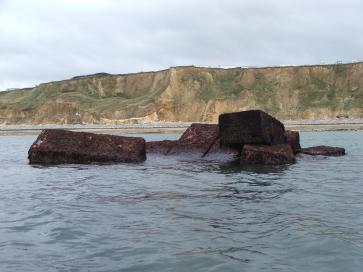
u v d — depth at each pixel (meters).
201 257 5.59
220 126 17.44
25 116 106.19
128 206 8.86
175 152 18.22
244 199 9.53
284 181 12.28
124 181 12.54
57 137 17.28
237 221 7.44
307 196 9.80
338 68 103.75
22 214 8.21
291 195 9.96
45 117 104.62
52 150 16.97
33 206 8.98
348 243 6.02
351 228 6.84
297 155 18.61
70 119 102.44
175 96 100.06
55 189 11.23
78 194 10.41
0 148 33.44
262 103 98.81
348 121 79.44
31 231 6.97
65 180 12.86
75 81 120.31
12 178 13.48
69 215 8.05
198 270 5.18
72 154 16.94
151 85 116.12
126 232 6.82
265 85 102.81
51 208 8.73
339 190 10.61
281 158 16.09
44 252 5.93
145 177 13.38
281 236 6.46
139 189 11.04
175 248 5.98
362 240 6.18
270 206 8.70
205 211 8.29
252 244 6.11
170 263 5.41
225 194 10.20
